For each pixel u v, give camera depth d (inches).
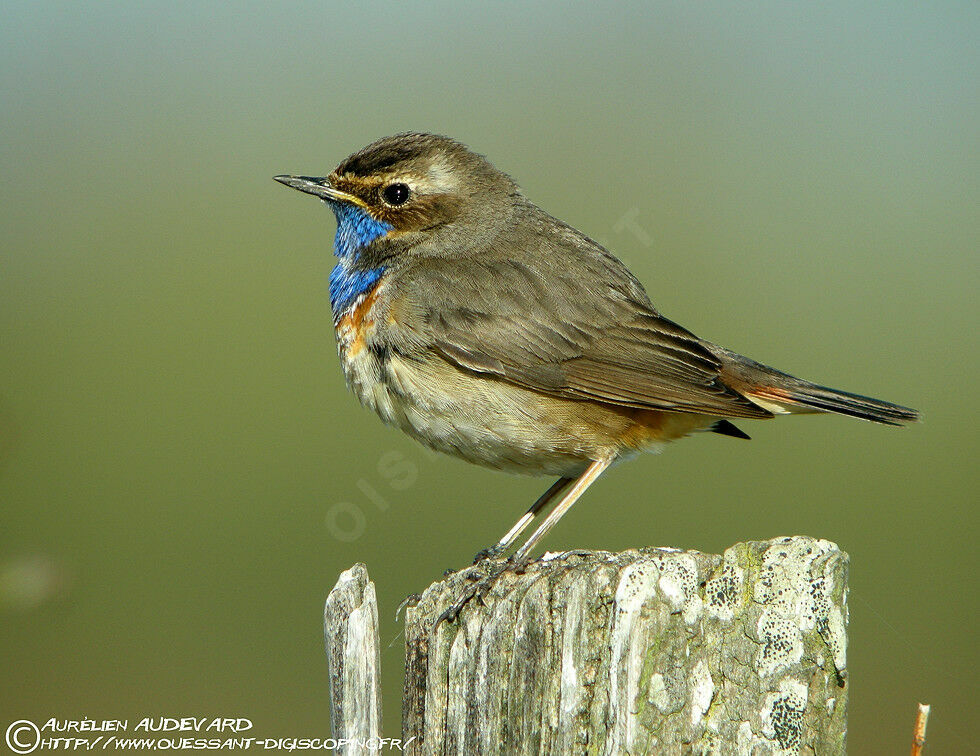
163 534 597.9
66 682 526.3
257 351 705.0
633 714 253.3
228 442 654.5
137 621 557.0
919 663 551.5
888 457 665.0
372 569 585.0
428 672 290.0
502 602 272.5
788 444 683.4
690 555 261.7
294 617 563.5
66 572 269.1
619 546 590.6
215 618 561.3
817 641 257.6
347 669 289.6
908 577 588.7
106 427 653.9
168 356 698.2
